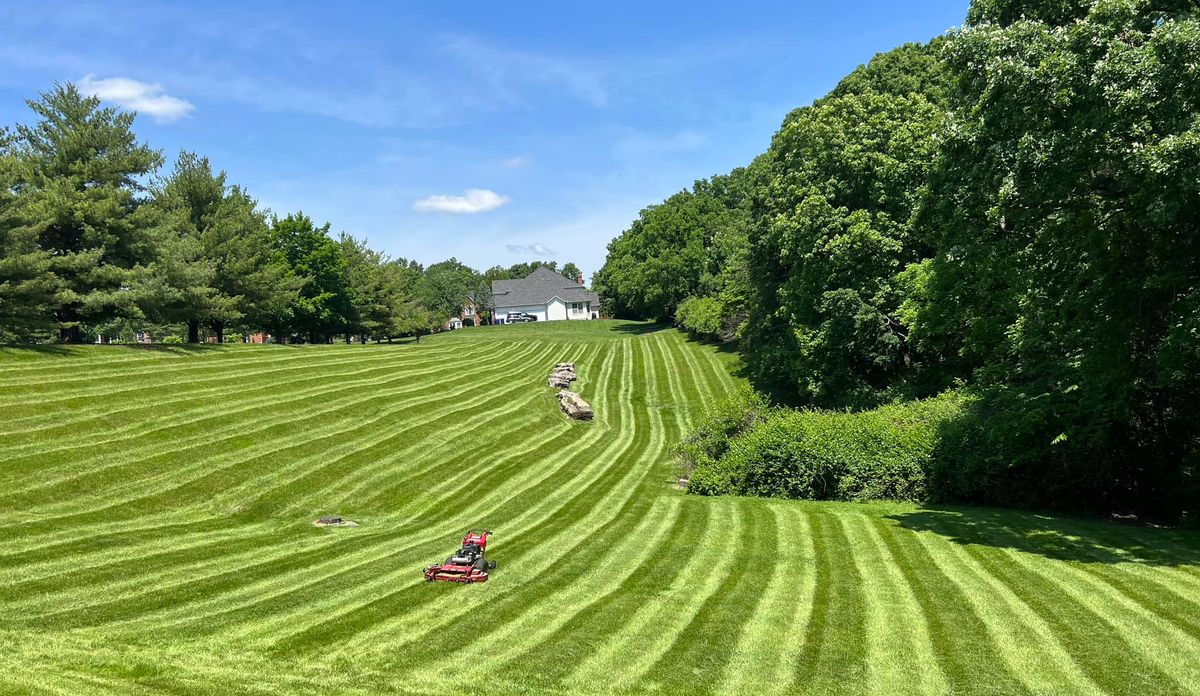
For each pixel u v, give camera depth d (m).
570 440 29.00
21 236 26.33
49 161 31.58
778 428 20.92
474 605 10.70
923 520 16.34
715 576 12.41
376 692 7.61
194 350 33.78
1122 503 17.64
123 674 7.82
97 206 29.64
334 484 19.41
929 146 17.69
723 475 21.23
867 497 19.44
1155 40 11.47
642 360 52.47
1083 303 14.31
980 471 18.38
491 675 8.15
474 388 35.97
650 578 12.31
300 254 53.00
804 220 30.30
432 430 26.45
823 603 10.77
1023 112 12.98
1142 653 8.46
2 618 9.47
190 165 40.72
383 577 12.17
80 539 13.52
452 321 120.69
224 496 17.44
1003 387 20.06
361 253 62.16
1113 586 10.93
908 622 9.84
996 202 14.47
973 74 13.96
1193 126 10.67
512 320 118.56
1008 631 9.35
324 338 65.12
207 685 7.62
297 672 8.07
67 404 21.67
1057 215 14.16
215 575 11.98
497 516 17.77
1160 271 13.41
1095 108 11.82
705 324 57.38
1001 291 19.14
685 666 8.48
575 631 9.62
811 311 32.62
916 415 21.09
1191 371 15.38
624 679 8.11
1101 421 15.74
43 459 17.33
